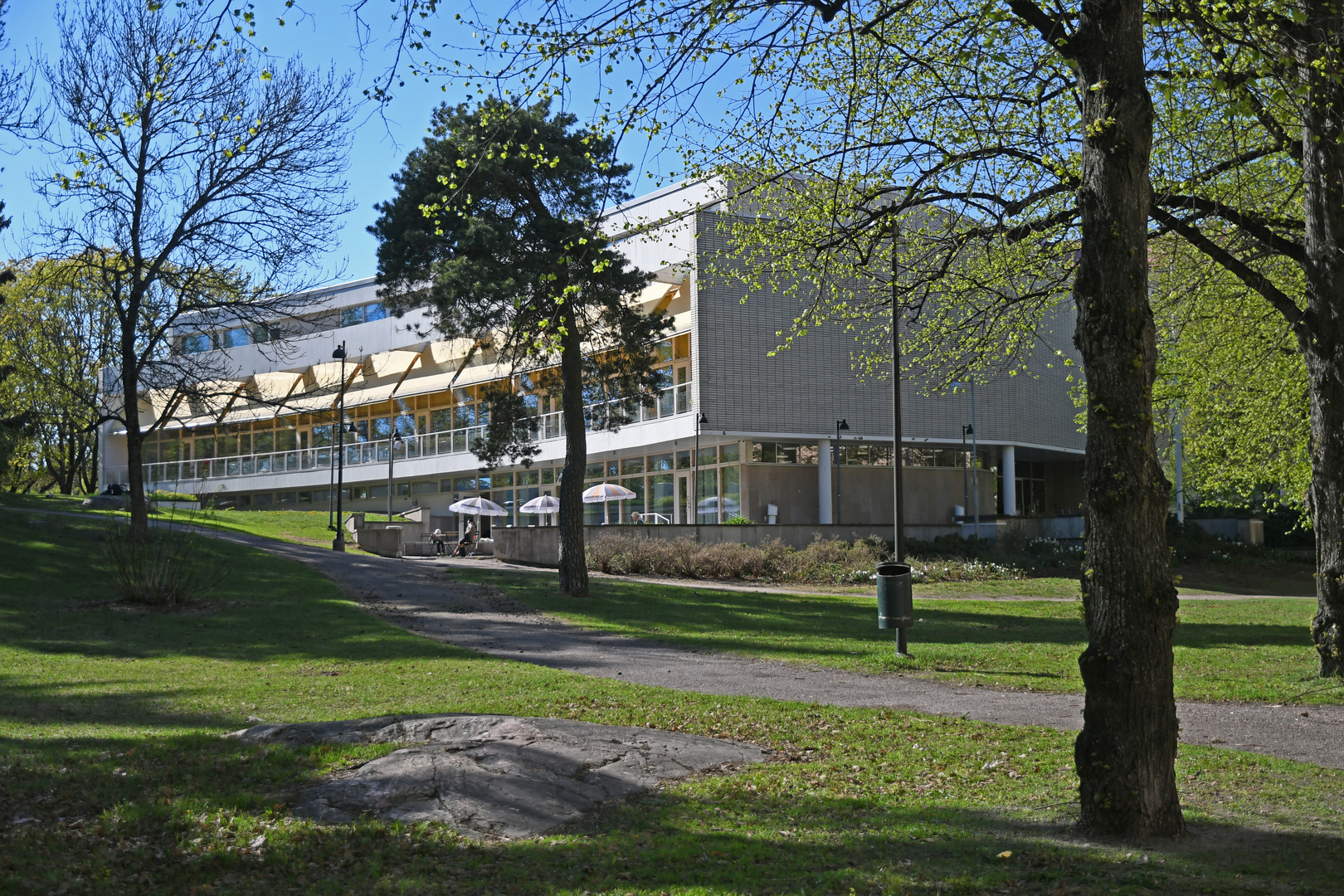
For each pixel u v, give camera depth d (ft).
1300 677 41.45
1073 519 142.41
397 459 171.83
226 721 32.17
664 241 116.57
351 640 52.37
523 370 82.69
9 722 31.07
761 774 25.50
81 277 94.68
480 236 70.08
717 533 109.09
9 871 17.31
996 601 84.99
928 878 17.46
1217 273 57.77
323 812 21.59
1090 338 21.17
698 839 20.13
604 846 19.56
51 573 73.72
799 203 46.42
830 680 41.88
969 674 43.70
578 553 76.95
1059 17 26.30
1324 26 33.88
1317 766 26.30
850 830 20.80
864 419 125.18
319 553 104.06
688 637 56.24
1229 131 39.70
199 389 89.81
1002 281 50.44
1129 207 21.18
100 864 18.16
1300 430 64.18
